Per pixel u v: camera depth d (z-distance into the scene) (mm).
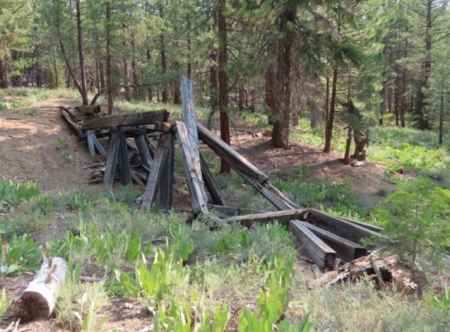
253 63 12289
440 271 4355
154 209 7410
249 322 2412
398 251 4316
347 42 13992
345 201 11906
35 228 5512
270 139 17781
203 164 8922
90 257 4125
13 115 14531
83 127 11648
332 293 3510
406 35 32000
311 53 13523
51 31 16203
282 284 3604
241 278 3697
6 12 19625
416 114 34344
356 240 5801
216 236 5312
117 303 3363
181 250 4344
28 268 3963
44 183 9445
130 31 20641
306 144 18188
